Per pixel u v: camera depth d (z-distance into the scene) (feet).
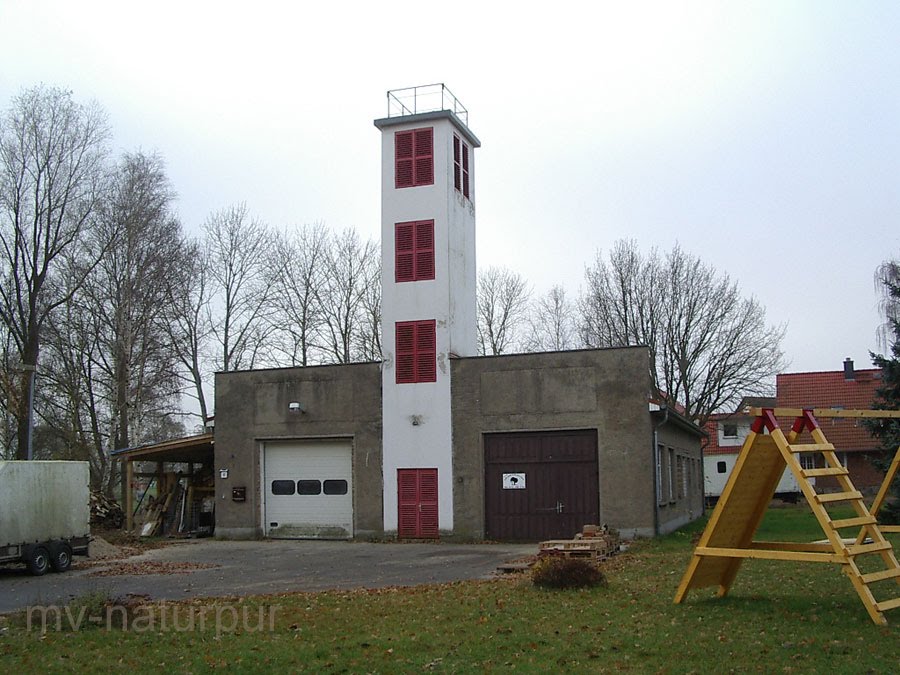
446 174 92.43
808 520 106.22
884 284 105.40
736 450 191.01
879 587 42.83
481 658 31.14
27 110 120.16
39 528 65.36
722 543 39.14
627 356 83.05
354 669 30.45
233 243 153.28
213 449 104.63
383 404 91.35
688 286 154.20
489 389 87.51
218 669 30.94
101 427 135.13
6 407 123.03
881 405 99.40
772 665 28.37
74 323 129.70
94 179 124.57
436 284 91.09
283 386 95.66
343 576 59.00
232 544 90.79
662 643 31.89
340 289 164.04
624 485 81.66
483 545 82.58
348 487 93.09
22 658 33.22
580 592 44.88
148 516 106.63
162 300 130.62
